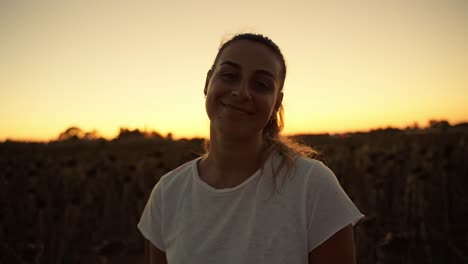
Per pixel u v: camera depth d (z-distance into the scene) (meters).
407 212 8.92
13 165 17.56
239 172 1.87
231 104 1.79
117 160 15.77
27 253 5.44
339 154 15.37
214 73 1.92
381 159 12.81
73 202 9.81
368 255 6.08
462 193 9.99
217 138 1.90
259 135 1.88
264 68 1.80
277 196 1.73
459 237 7.98
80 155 27.28
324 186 1.70
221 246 1.74
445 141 19.27
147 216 2.12
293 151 1.88
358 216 1.68
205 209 1.83
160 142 37.31
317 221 1.67
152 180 12.92
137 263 7.75
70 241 9.21
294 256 1.65
